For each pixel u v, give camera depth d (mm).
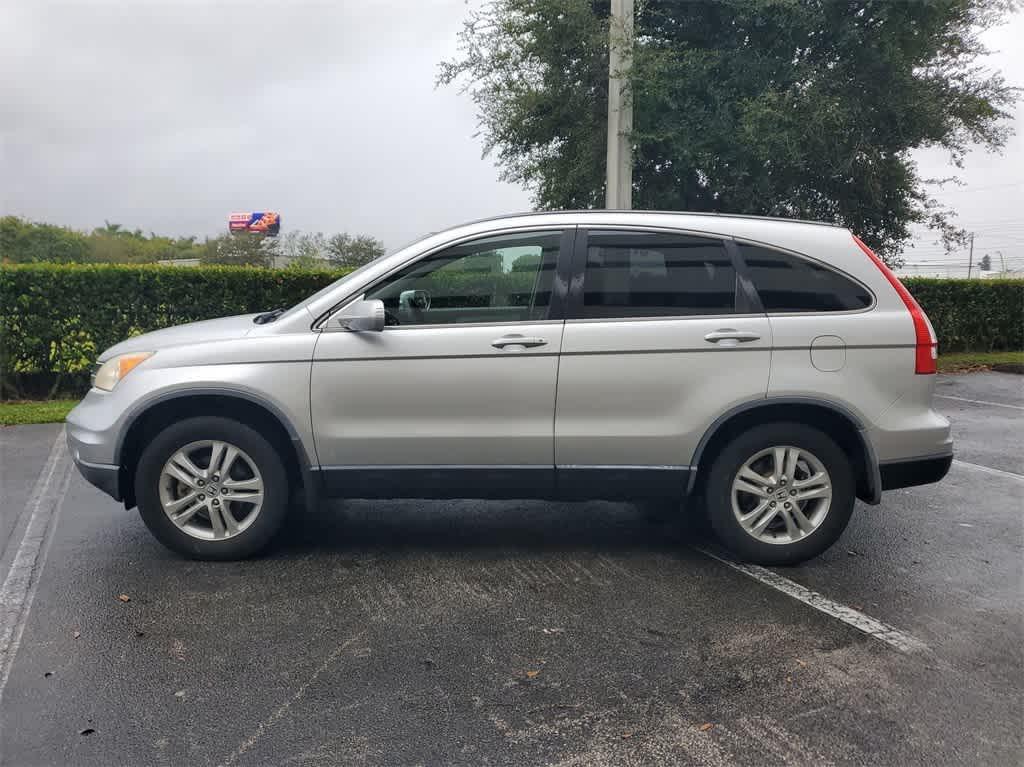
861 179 12820
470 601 3676
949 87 12453
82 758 2461
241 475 4125
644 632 3352
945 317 15492
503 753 2498
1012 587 3879
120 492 4074
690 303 3994
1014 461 6730
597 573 4035
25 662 3082
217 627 3395
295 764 2438
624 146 10445
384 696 2838
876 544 4531
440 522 4887
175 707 2762
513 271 4043
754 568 4109
